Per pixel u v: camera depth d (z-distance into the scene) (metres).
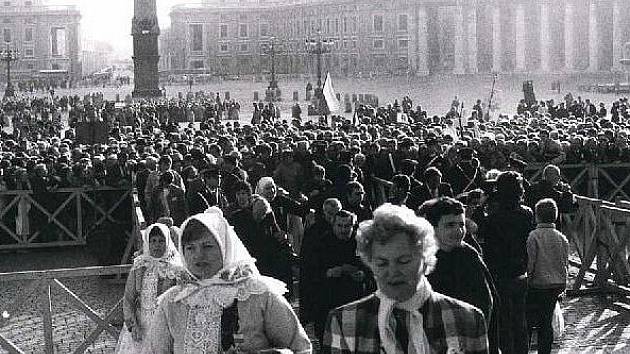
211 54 186.75
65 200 23.95
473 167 19.39
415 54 158.62
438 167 20.55
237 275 6.88
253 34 185.12
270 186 15.72
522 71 153.00
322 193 16.48
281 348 6.82
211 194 17.22
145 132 44.16
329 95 51.50
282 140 30.97
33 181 23.61
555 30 157.88
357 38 162.75
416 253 5.69
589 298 17.16
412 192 15.15
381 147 24.27
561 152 25.66
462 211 9.23
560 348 14.01
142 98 99.56
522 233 11.48
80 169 23.98
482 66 163.25
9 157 26.77
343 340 5.83
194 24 186.62
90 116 60.72
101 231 20.11
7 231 23.88
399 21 159.25
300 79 163.12
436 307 5.83
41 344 14.80
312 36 172.75
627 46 144.12
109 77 190.88
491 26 162.12
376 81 146.00
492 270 11.50
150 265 10.01
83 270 12.55
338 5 165.50
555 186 16.58
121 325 14.61
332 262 12.09
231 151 23.31
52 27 191.88
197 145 28.69
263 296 6.78
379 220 5.73
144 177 21.42
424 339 5.77
